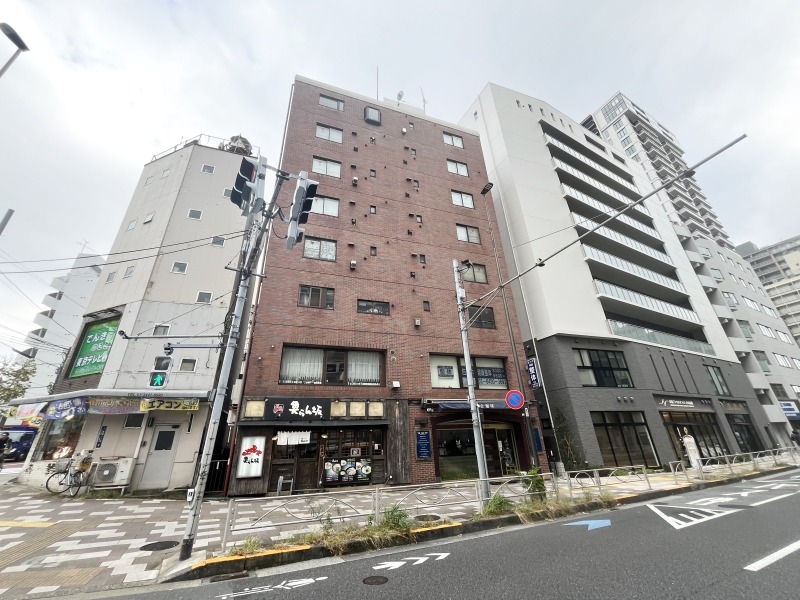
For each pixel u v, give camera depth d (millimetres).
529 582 4688
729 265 40156
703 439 22359
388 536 6711
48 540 6965
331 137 19984
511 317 19297
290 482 12375
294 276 15695
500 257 21016
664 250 32219
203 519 8797
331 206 18016
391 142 21531
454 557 5898
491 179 26172
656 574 4801
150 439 13305
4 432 24344
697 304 31172
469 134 24906
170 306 15406
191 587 4922
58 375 15320
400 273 17844
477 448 9703
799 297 63719
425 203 20500
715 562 5168
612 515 8844
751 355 32500
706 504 9742
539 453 16391
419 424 14820
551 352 19297
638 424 19125
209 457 6203
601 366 19875
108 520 8602
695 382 24453
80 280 37625
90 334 15562
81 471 11781
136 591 4789
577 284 21828
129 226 17922
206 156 19344
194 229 17297
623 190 32969
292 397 13250
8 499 10977
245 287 7289
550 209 23875
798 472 16625
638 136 57969
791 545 5781
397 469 13734
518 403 11250
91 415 13141
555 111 31406
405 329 16609
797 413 31422
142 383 13773
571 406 17719
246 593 4676
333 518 8055
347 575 5242
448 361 17062
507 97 28312
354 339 15445
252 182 6816
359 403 14133
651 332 23906
